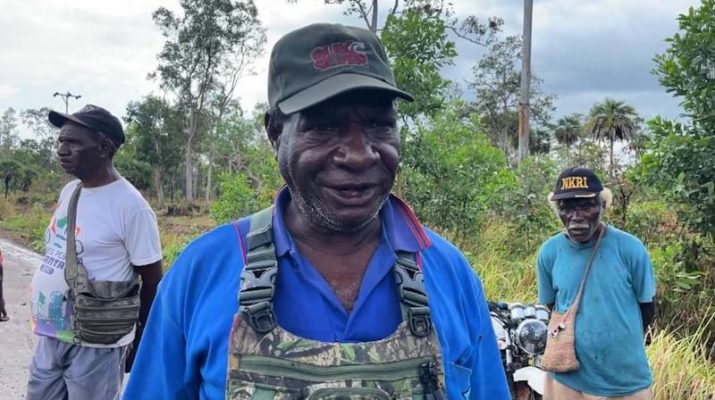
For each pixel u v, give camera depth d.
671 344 5.20
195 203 45.62
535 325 3.71
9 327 7.05
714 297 6.48
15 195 43.06
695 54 6.54
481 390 1.57
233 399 1.22
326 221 1.34
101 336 3.10
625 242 3.48
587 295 3.45
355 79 1.32
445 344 1.38
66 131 3.12
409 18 7.94
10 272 11.51
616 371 3.38
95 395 3.14
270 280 1.30
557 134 47.78
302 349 1.25
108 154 3.20
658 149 6.72
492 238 8.92
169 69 45.25
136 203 3.21
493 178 8.88
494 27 15.70
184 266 1.44
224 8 44.16
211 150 48.28
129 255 3.19
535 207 8.73
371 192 1.35
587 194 3.44
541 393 3.67
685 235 7.14
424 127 8.50
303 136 1.34
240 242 1.41
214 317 1.34
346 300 1.36
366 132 1.35
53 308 3.14
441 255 1.51
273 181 9.17
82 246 3.12
